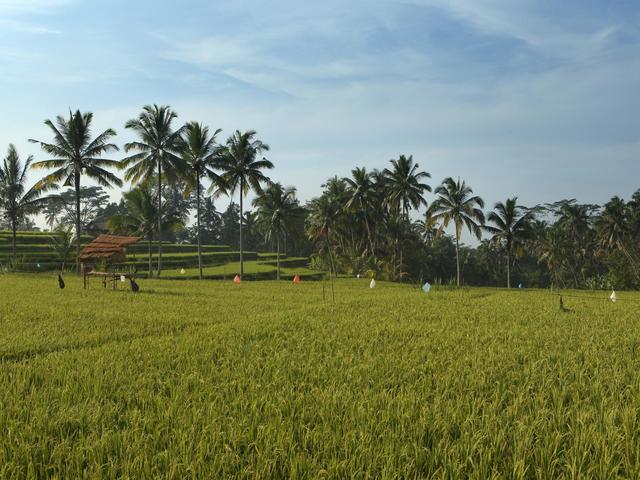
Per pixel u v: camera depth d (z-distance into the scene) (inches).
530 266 3853.3
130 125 1798.7
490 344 445.7
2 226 4471.0
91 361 368.5
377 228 2758.4
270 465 191.6
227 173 1897.1
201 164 1855.3
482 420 235.8
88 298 860.0
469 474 186.5
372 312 700.0
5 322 566.9
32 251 2500.0
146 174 1841.8
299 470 189.6
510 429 227.0
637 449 199.6
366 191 2405.3
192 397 276.1
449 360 372.5
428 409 248.1
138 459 195.8
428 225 2220.7
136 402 272.5
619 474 193.8
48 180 1715.1
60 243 2090.3
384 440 210.5
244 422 233.3
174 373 333.7
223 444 211.3
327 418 242.2
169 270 2279.8
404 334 499.8
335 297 1008.9
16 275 1640.0
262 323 574.2
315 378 318.7
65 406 259.4
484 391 291.3
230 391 290.7
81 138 1694.1
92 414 248.5
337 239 2802.7
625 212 2689.5
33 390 285.1
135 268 2124.8
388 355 387.9
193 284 1396.4
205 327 554.6
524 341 462.9
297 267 3051.2
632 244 2751.0
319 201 2416.3
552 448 206.5
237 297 964.6
